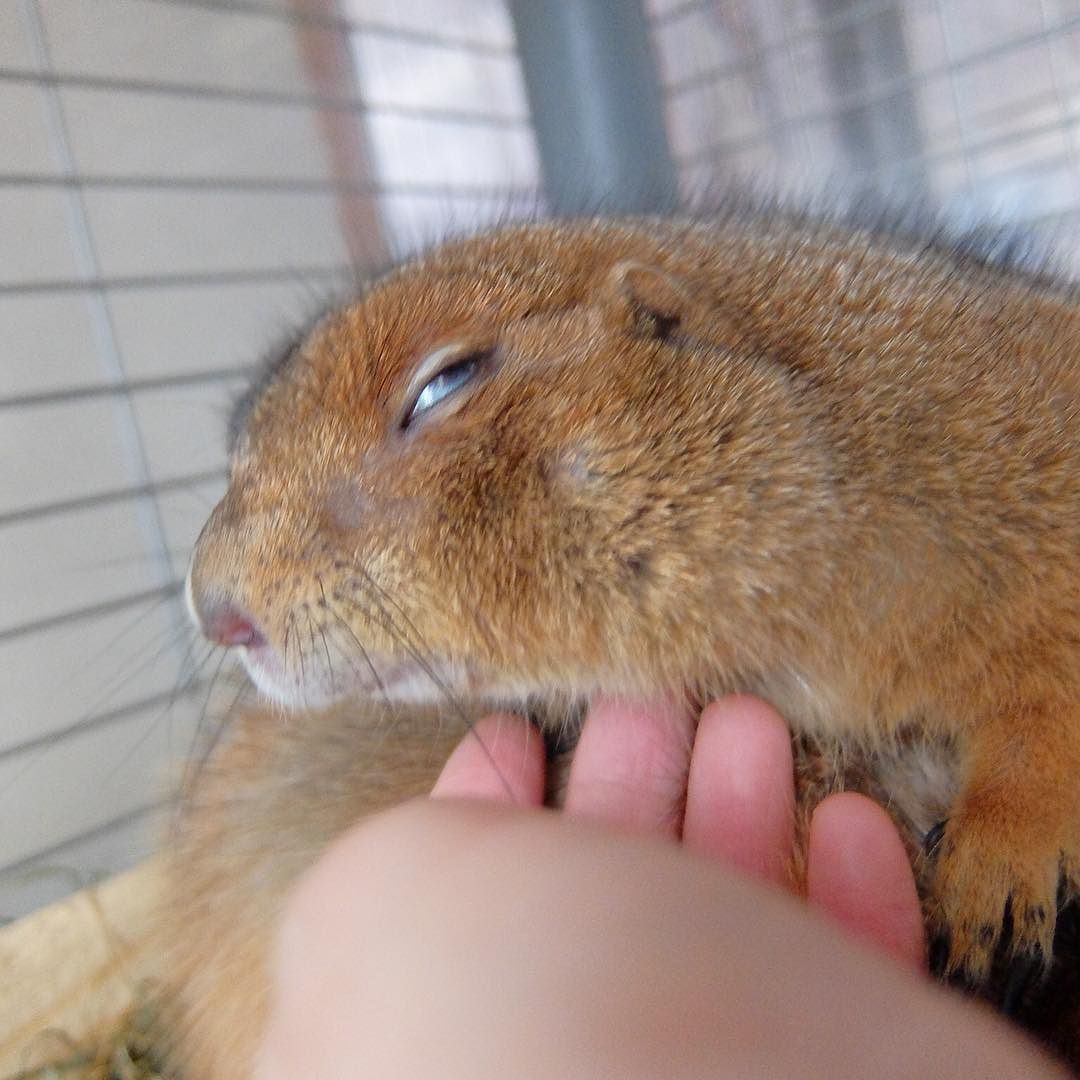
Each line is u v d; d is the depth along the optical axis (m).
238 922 0.18
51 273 0.27
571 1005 0.07
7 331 0.27
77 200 0.27
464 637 0.14
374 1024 0.08
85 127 0.28
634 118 0.33
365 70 0.33
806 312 0.16
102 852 0.28
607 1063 0.06
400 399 0.15
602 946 0.07
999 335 0.16
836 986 0.07
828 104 0.31
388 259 0.26
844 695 0.15
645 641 0.14
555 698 0.16
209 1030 0.19
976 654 0.14
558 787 0.17
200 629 0.16
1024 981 0.14
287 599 0.15
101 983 0.24
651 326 0.14
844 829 0.13
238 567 0.15
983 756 0.14
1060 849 0.13
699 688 0.15
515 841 0.09
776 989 0.07
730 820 0.14
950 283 0.16
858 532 0.14
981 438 0.14
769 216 0.21
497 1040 0.07
